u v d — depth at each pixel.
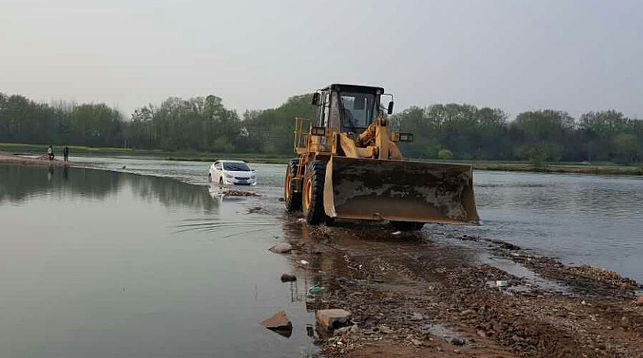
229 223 14.02
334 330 6.07
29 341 5.63
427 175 13.19
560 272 9.43
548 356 5.38
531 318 6.62
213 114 97.06
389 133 14.58
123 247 10.52
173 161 67.19
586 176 57.00
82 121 99.56
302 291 7.69
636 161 89.00
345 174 12.93
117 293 7.39
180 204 18.39
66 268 8.70
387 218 12.44
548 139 90.88
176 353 5.40
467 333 6.04
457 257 10.47
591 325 6.45
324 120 15.77
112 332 5.94
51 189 22.59
